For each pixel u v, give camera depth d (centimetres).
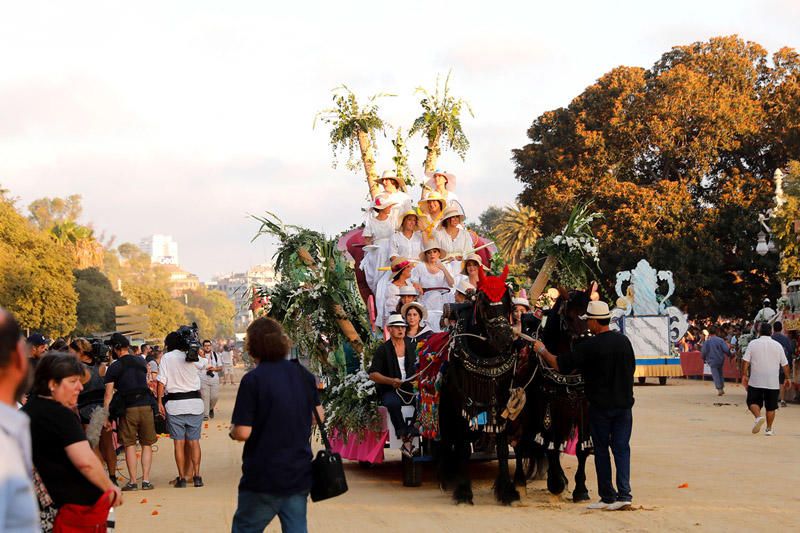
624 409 1050
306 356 1516
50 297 5947
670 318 3628
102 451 1436
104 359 1598
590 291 1129
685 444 1705
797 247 4012
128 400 1396
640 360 3594
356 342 1449
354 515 1073
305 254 1500
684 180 5334
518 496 1113
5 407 400
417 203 1584
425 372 1180
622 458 1053
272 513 677
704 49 5506
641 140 5341
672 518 987
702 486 1209
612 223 5222
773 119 5262
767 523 952
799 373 2711
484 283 1056
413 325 1309
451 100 1873
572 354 1052
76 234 9794
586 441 1116
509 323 1055
